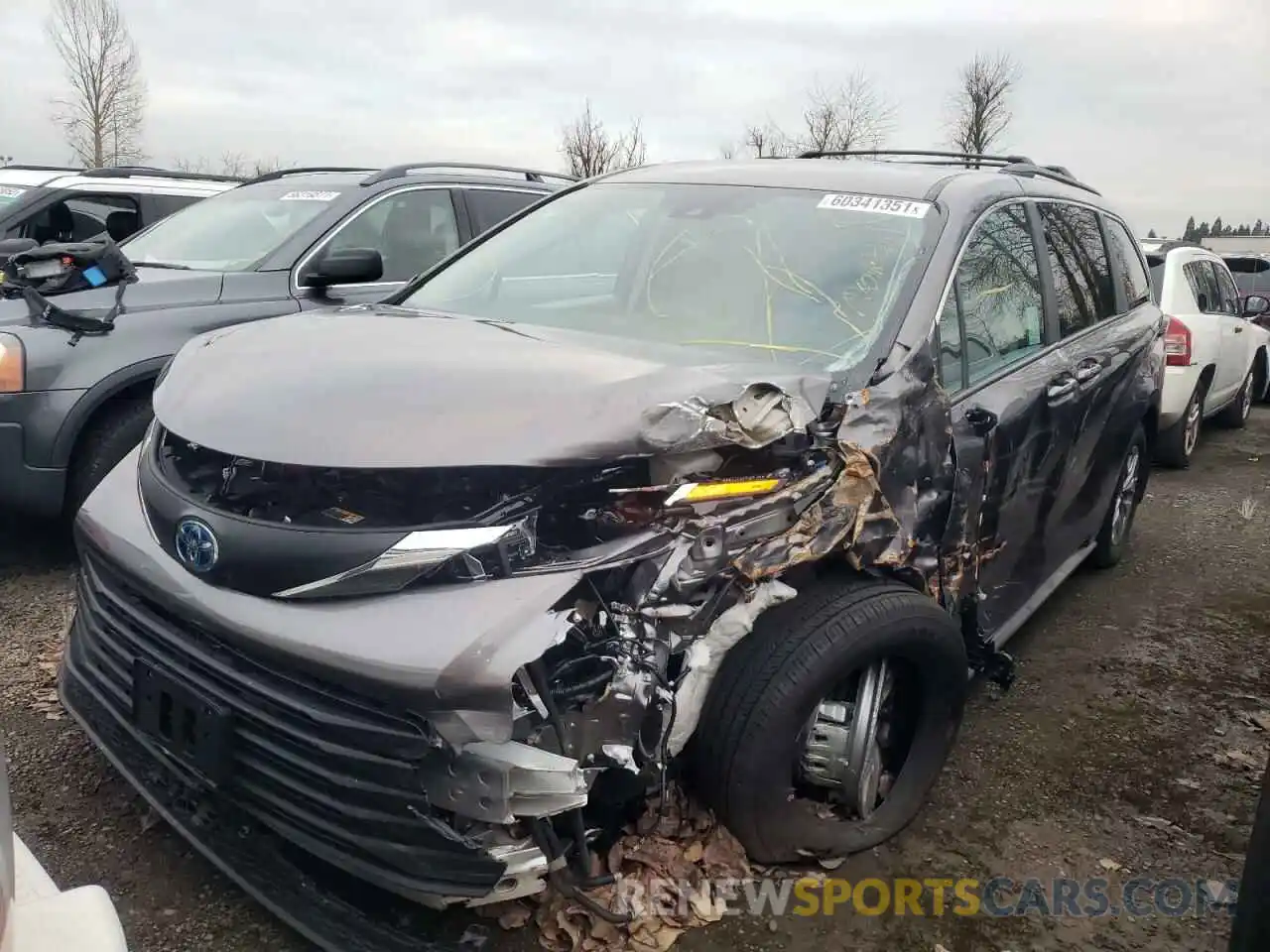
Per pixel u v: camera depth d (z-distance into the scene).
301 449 2.29
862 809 2.84
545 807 2.09
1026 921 2.73
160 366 4.55
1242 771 3.55
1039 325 3.87
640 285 3.49
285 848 2.48
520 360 2.62
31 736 3.27
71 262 4.65
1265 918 2.16
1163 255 8.45
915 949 2.59
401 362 2.60
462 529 2.16
